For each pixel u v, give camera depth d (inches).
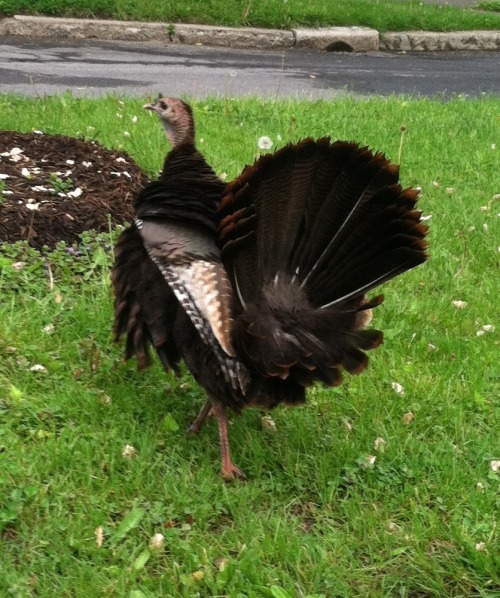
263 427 88.7
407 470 82.9
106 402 89.1
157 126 169.9
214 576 69.5
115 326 84.6
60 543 71.1
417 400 94.7
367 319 77.0
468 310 115.5
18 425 85.5
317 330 73.8
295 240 74.2
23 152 139.3
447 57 306.5
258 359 71.9
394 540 74.4
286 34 296.0
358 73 265.9
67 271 111.6
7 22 273.6
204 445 85.7
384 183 71.5
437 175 163.6
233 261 71.6
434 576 71.4
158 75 235.8
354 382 96.5
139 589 67.4
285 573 69.5
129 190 131.7
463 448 87.6
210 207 80.4
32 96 197.9
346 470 82.6
